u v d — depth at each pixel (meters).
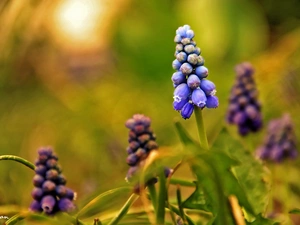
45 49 0.80
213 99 0.30
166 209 0.34
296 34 0.80
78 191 0.65
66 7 0.76
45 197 0.31
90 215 0.36
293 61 0.72
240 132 0.45
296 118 0.63
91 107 0.76
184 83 0.30
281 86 0.67
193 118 0.70
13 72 0.74
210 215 0.35
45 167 0.32
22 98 0.77
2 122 0.73
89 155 0.67
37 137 0.73
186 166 0.61
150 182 0.31
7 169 0.59
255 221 0.31
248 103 0.45
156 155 0.28
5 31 0.57
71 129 0.72
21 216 0.31
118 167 0.64
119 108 0.76
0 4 0.54
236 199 0.31
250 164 0.34
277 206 0.49
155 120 0.72
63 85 0.81
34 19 0.58
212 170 0.27
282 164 0.46
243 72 0.45
